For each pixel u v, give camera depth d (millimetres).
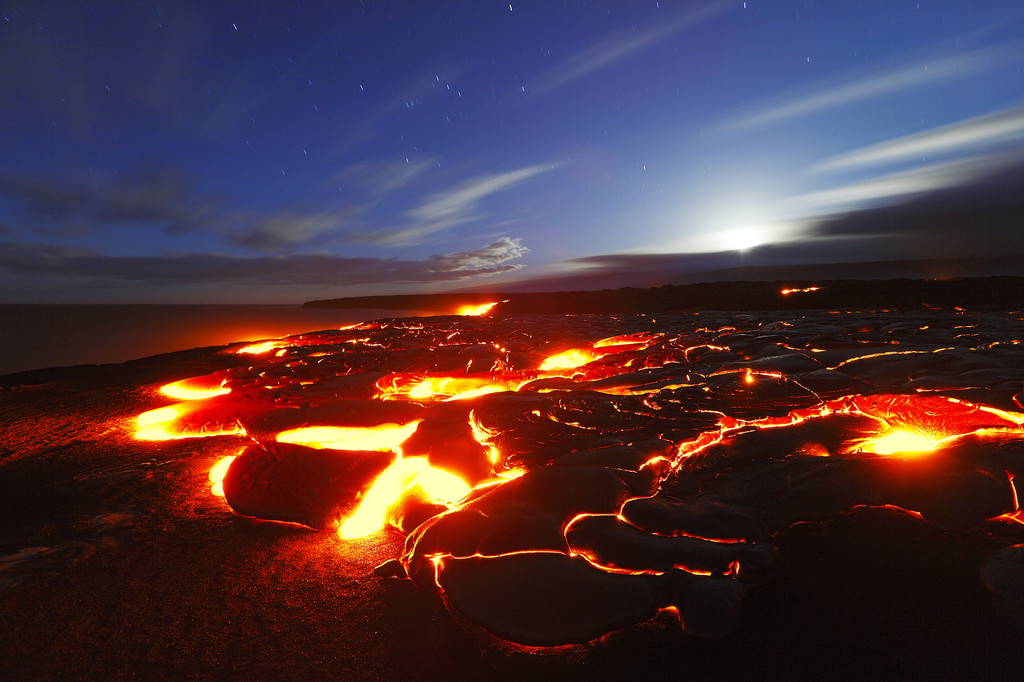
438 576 2480
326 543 2959
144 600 2502
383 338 11984
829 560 2412
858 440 3559
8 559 2908
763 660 1898
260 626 2287
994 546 2406
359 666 2029
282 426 4566
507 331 12383
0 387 7957
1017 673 1749
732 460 3375
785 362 5469
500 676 1937
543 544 2533
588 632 2088
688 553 2412
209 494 3711
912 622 2014
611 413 4289
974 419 3617
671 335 9570
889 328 8461
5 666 2105
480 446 3859
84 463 4500
